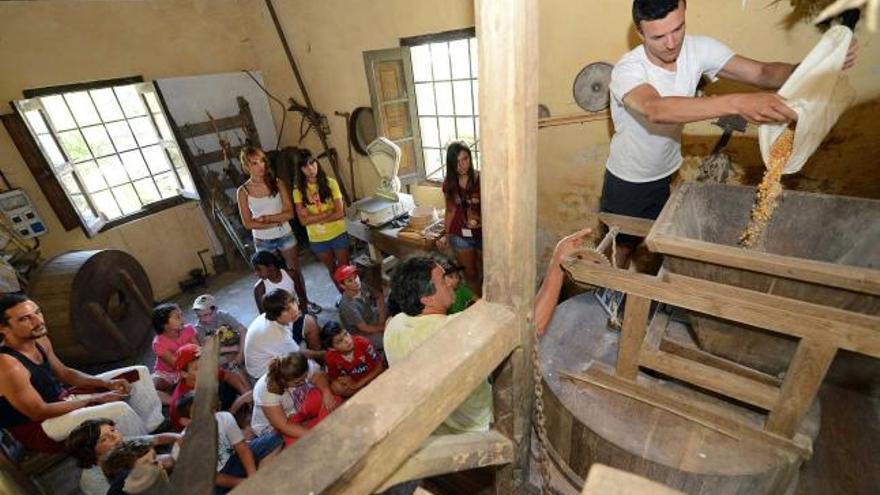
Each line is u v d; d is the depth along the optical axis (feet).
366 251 16.25
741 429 4.31
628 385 4.89
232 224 15.48
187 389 8.14
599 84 9.01
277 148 16.70
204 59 14.42
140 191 14.17
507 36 2.25
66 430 6.91
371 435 2.07
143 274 12.89
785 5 6.75
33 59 11.32
